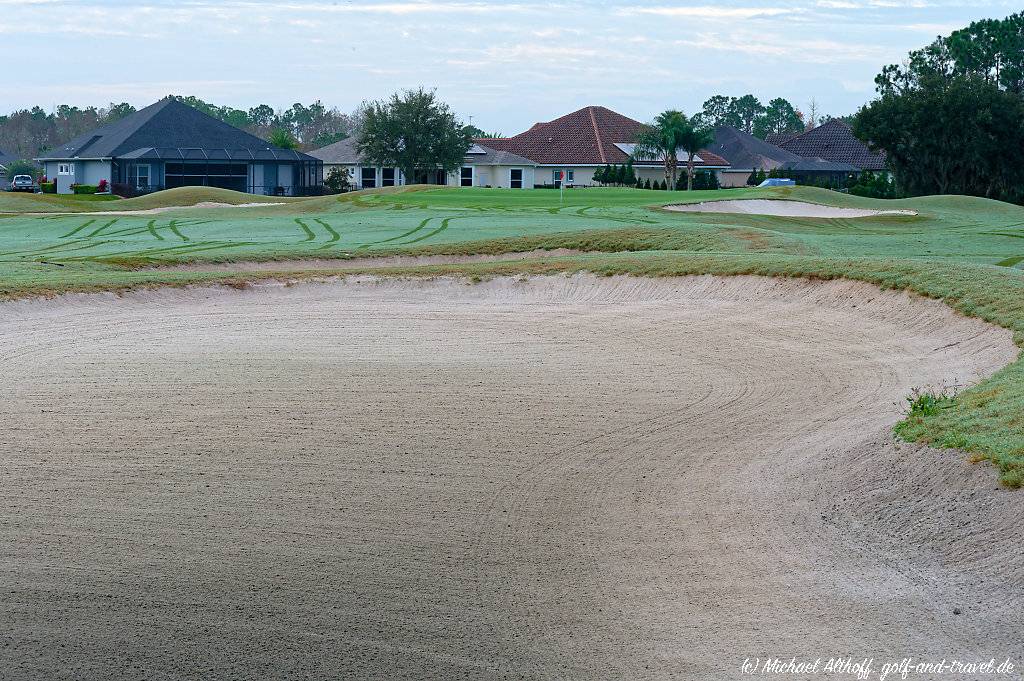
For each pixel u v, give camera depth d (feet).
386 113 313.12
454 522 34.71
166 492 37.22
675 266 81.46
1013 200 278.05
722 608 28.40
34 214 174.40
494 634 27.35
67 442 42.73
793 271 75.10
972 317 58.85
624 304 75.31
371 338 65.10
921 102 274.16
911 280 67.46
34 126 612.29
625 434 44.47
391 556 31.99
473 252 106.42
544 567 31.22
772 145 401.70
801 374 54.49
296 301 79.36
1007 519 29.99
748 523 34.14
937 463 34.45
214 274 85.05
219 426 45.16
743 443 43.04
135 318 71.26
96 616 28.30
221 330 67.62
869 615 27.35
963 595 27.63
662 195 201.77
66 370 55.42
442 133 311.27
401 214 165.07
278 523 34.50
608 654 26.32
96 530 33.81
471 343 63.62
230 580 30.32
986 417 37.19
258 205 191.83
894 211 179.42
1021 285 62.85
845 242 116.67
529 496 37.17
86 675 25.57
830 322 65.62
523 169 326.65
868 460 37.37
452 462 40.75
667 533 33.68
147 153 290.97
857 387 51.24
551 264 86.84
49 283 76.69
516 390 51.67
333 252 104.53
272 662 26.08
